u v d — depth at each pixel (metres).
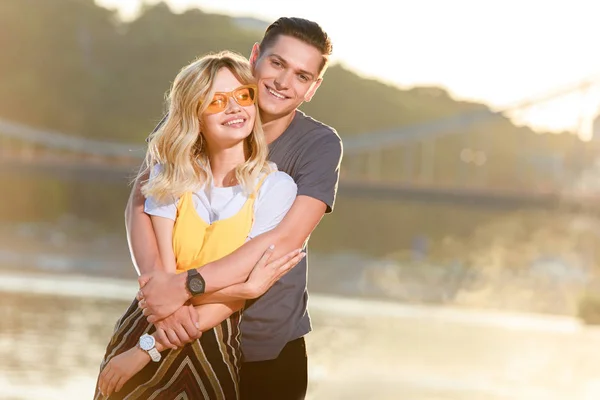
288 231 3.13
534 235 91.31
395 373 13.17
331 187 3.32
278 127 3.43
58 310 19.05
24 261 39.38
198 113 3.08
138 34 169.38
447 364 15.02
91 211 79.75
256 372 3.45
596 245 83.00
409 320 25.00
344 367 13.37
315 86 3.46
